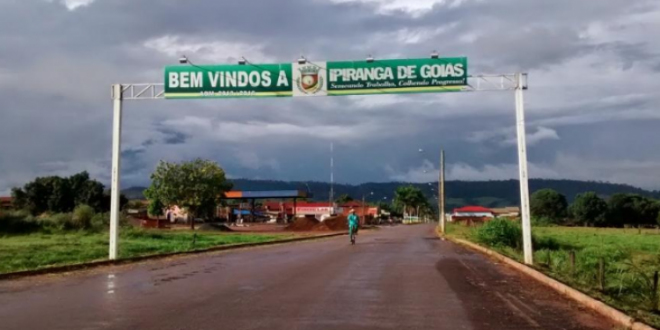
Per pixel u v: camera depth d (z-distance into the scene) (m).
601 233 65.81
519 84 21.67
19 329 9.31
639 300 12.47
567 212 140.25
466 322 10.14
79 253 25.98
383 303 12.05
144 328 9.40
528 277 17.47
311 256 25.56
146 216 99.38
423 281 15.98
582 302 12.48
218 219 112.25
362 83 22.31
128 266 20.77
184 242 36.91
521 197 21.59
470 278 16.95
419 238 47.66
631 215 124.19
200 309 11.20
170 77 22.70
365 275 17.39
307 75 22.45
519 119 21.72
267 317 10.38
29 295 13.17
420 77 22.11
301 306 11.59
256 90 22.61
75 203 89.75
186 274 17.78
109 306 11.56
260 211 139.50
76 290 14.05
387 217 157.62
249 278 16.58
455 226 80.38
